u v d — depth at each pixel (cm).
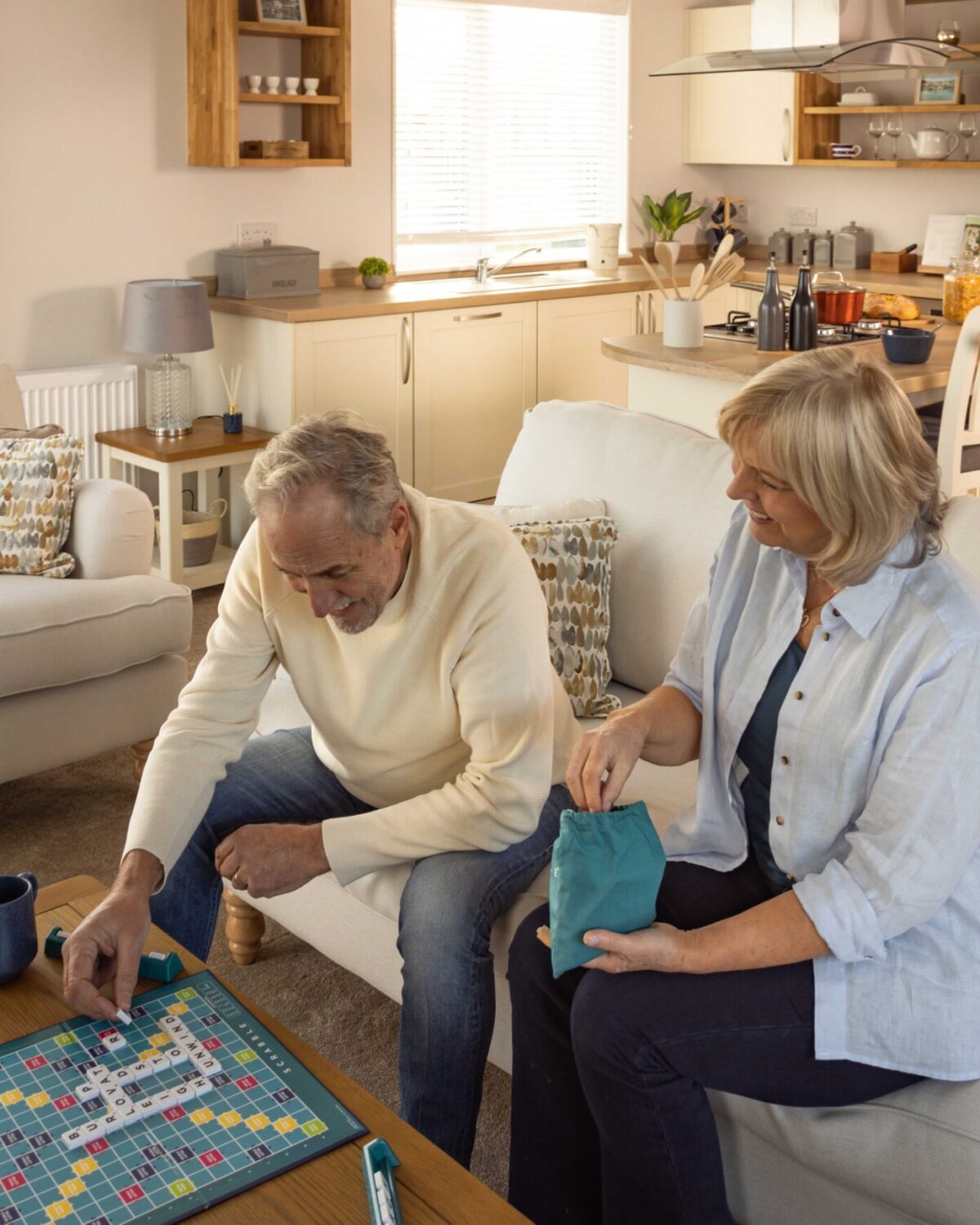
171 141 494
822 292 439
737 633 166
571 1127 162
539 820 189
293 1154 123
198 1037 140
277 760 209
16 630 276
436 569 181
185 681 313
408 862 194
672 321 424
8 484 312
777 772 156
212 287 516
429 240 591
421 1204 118
